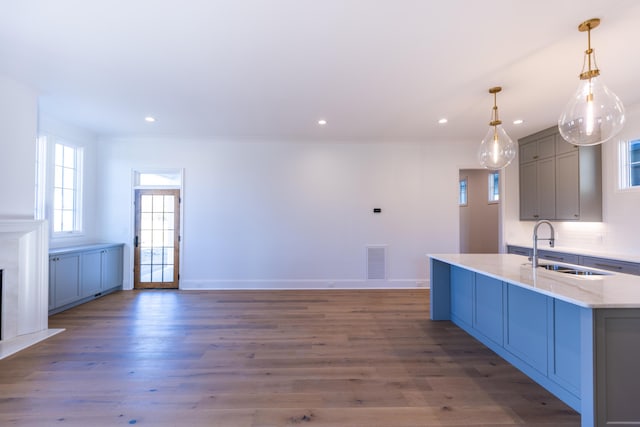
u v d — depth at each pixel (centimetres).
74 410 213
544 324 243
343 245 590
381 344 329
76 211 527
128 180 573
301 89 354
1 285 329
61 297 432
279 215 588
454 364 283
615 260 381
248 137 564
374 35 250
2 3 210
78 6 215
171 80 332
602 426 178
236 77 325
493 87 345
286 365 281
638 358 178
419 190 594
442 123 479
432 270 410
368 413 211
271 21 232
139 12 222
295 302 493
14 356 296
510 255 391
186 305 474
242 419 204
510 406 219
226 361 288
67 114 442
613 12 217
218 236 582
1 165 324
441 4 213
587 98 228
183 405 219
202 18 229
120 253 567
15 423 198
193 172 581
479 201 773
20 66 302
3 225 317
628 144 416
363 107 411
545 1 208
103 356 297
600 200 444
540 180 524
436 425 199
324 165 591
